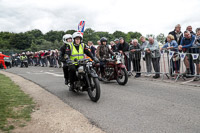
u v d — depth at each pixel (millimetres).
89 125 3434
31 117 3848
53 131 3211
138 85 6832
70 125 3447
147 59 8438
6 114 3932
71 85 5770
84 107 4500
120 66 6953
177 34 8156
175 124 3379
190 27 8070
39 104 4789
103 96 5473
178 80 7316
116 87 6664
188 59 7180
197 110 4039
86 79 5043
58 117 3855
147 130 3166
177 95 5254
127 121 3559
